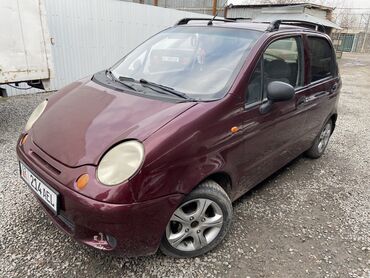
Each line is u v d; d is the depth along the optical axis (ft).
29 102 21.03
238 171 8.23
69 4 24.17
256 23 10.30
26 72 14.90
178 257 7.57
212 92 7.77
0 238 7.91
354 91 35.83
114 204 5.73
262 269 7.57
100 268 7.22
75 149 6.44
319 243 8.66
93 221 5.90
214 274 7.30
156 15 31.14
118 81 8.93
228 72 8.16
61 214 6.50
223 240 8.43
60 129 7.12
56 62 24.57
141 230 6.20
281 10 63.00
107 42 27.66
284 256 8.06
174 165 6.31
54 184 6.26
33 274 6.94
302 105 10.56
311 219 9.74
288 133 10.23
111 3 26.96
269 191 11.21
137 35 29.99
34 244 7.79
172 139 6.29
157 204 6.16
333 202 10.85
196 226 7.44
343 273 7.66
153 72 9.14
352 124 21.29
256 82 8.45
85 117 7.20
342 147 16.52
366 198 11.32
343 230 9.32
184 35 10.03
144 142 6.12
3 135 14.96
